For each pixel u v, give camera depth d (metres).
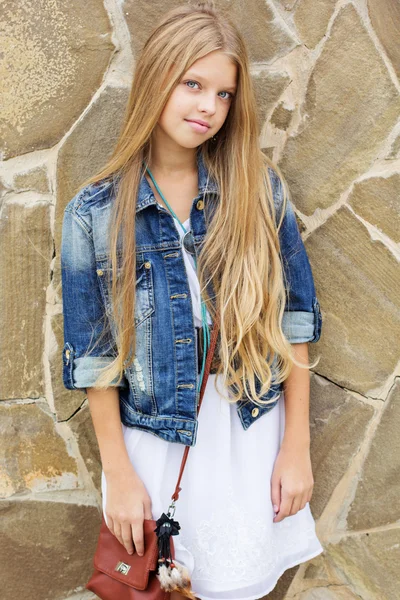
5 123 1.44
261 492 1.34
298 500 1.38
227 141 1.34
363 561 1.62
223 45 1.20
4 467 1.59
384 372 1.54
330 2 1.41
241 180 1.31
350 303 1.53
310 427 1.60
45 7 1.40
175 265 1.30
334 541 1.63
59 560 1.65
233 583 1.30
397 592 1.61
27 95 1.43
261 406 1.37
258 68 1.46
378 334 1.53
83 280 1.30
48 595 1.66
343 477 1.60
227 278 1.30
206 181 1.33
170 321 1.30
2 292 1.52
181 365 1.31
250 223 1.31
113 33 1.43
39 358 1.56
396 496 1.59
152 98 1.24
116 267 1.29
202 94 1.21
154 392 1.33
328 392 1.58
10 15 1.39
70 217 1.30
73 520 1.64
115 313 1.30
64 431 1.60
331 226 1.50
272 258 1.34
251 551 1.31
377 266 1.50
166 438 1.31
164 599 1.27
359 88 1.43
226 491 1.32
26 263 1.51
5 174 1.46
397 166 1.45
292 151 1.48
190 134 1.23
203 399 1.33
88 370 1.31
